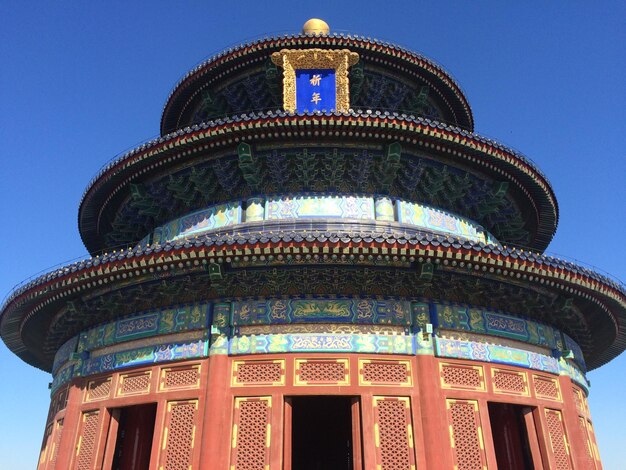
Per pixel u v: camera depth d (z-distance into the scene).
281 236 18.17
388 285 20.62
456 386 19.97
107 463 20.78
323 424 30.95
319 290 20.39
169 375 20.34
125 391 21.17
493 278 21.23
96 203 29.38
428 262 19.22
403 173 25.59
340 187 25.39
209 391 19.08
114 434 21.36
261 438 18.42
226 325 20.09
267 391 18.98
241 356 19.59
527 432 21.42
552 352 23.47
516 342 22.14
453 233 26.61
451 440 19.11
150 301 22.20
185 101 33.66
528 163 26.52
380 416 18.77
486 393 20.30
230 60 30.52
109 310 23.38
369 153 24.72
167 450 19.17
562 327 24.88
